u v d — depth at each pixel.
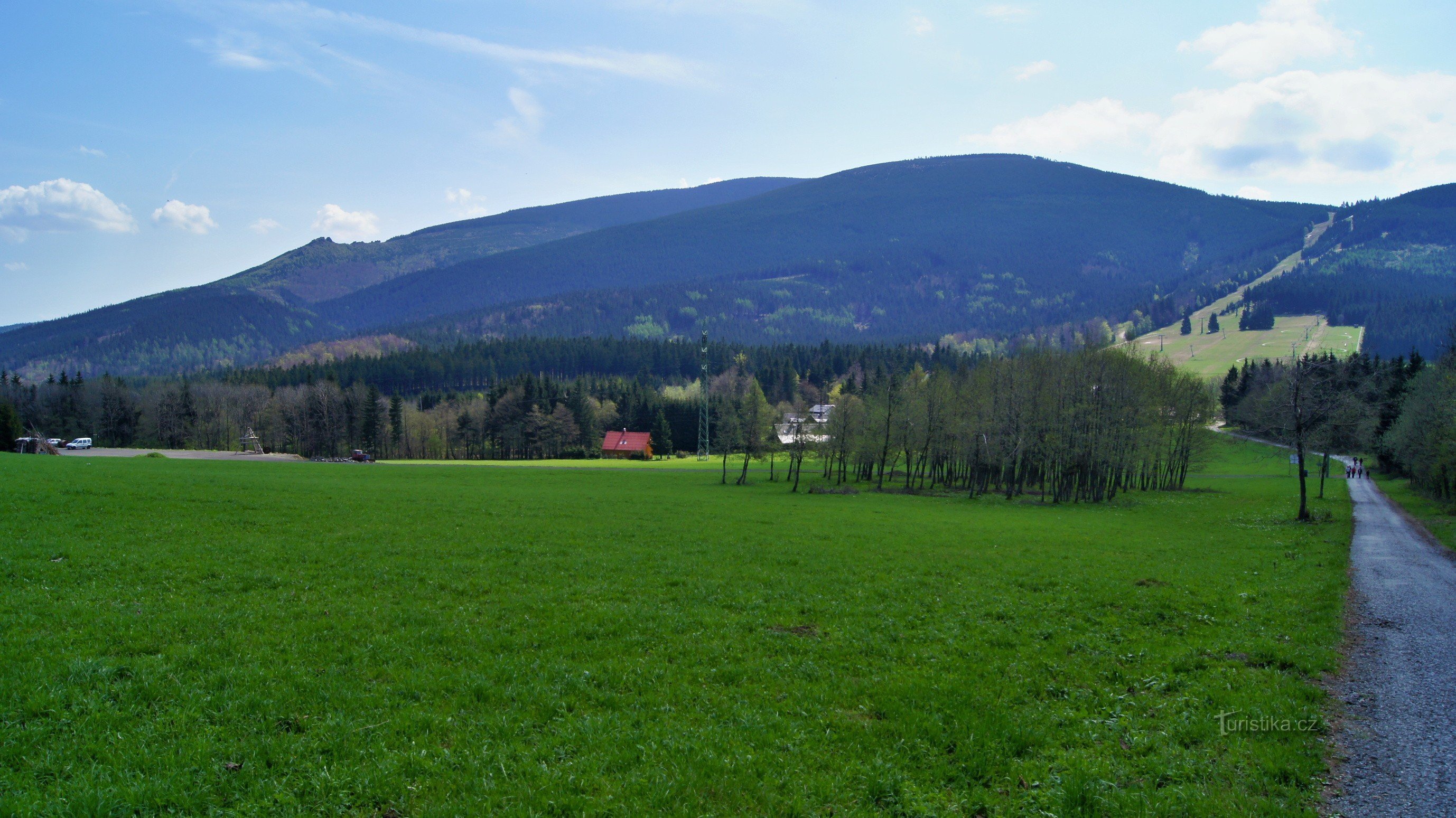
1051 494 85.62
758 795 10.26
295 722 12.12
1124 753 11.80
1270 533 46.56
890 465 125.00
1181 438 92.12
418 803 9.87
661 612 20.50
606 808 9.82
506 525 38.00
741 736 12.08
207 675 13.73
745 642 17.73
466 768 10.78
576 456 171.12
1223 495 82.69
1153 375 88.00
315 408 154.00
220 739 11.30
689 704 13.57
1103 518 58.78
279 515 35.94
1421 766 11.10
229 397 155.12
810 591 24.36
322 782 10.14
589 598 22.06
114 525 29.70
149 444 146.75
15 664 13.66
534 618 19.31
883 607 22.09
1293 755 11.39
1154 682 15.13
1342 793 10.38
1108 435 75.12
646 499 60.50
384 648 16.05
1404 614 21.44
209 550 26.20
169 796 9.59
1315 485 90.88
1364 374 98.62
